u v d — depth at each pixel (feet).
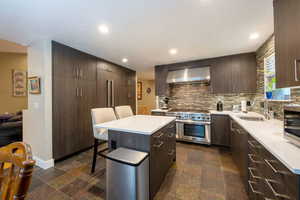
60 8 4.80
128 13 5.15
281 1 3.80
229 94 11.30
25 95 15.78
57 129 7.70
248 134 5.01
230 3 4.66
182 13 5.18
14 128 10.37
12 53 15.10
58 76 7.79
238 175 6.45
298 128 3.16
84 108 9.45
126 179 4.10
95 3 4.56
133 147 4.92
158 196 5.12
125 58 11.12
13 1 4.39
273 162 3.08
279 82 3.90
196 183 5.88
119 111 8.27
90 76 10.02
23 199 1.80
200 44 8.25
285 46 3.63
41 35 6.89
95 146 6.81
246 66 9.77
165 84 12.92
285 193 2.60
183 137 10.96
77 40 7.56
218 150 9.50
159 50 9.25
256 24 6.02
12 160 2.07
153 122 6.20
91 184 5.85
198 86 12.53
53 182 5.99
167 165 6.35
